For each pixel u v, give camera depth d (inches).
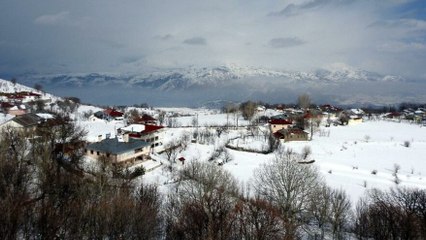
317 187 3740.2
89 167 4399.6
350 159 7288.4
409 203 3585.1
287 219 3122.5
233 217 2807.6
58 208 2637.8
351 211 3703.3
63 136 5029.5
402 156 7800.2
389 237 2819.9
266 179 4507.9
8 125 5767.7
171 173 5049.2
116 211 2461.9
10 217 2176.4
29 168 3774.6
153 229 2603.3
